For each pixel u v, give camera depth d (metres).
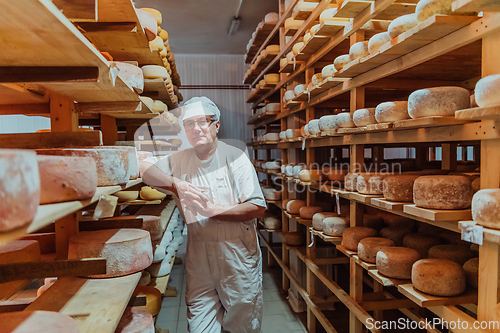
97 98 1.25
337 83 1.92
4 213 0.37
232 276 1.46
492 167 0.97
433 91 1.08
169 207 2.16
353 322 1.79
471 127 1.03
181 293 2.28
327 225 2.02
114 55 1.88
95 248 1.05
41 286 1.09
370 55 1.37
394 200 1.34
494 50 0.93
